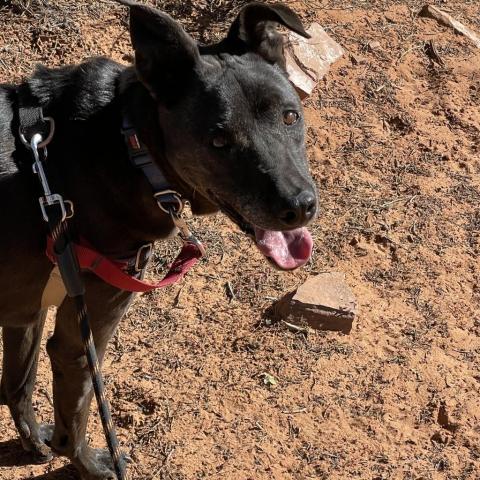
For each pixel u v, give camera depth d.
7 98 1.12
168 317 1.54
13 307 1.19
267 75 1.09
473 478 1.34
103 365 1.46
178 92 1.07
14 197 1.10
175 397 1.42
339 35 2.08
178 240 1.65
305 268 1.64
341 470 1.34
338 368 1.48
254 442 1.37
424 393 1.45
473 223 1.76
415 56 2.08
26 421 1.34
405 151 1.88
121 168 1.09
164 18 1.05
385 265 1.66
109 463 1.34
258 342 1.51
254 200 1.07
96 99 1.11
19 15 1.95
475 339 1.55
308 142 1.86
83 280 1.12
